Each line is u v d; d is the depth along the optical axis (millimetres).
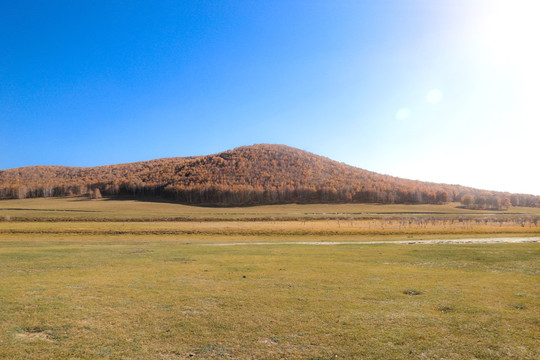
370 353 8664
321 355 8539
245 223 67250
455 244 34281
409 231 52281
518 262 22734
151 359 8219
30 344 8891
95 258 24344
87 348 8734
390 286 15797
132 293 14070
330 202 164375
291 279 17297
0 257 23953
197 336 9648
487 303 12969
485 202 156250
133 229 50375
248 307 12336
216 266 21250
